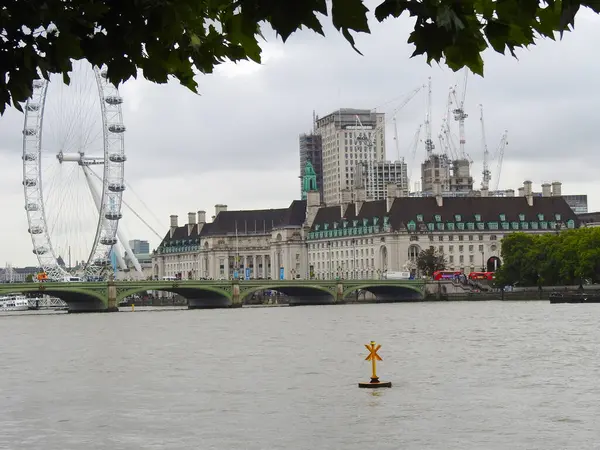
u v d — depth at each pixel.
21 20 14.00
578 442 64.31
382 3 12.75
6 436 71.12
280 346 140.00
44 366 118.75
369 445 64.75
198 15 14.89
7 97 14.84
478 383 92.31
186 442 67.44
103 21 14.26
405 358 117.00
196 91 16.03
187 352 133.88
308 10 12.48
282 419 75.38
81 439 69.50
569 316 198.25
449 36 13.13
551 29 13.10
